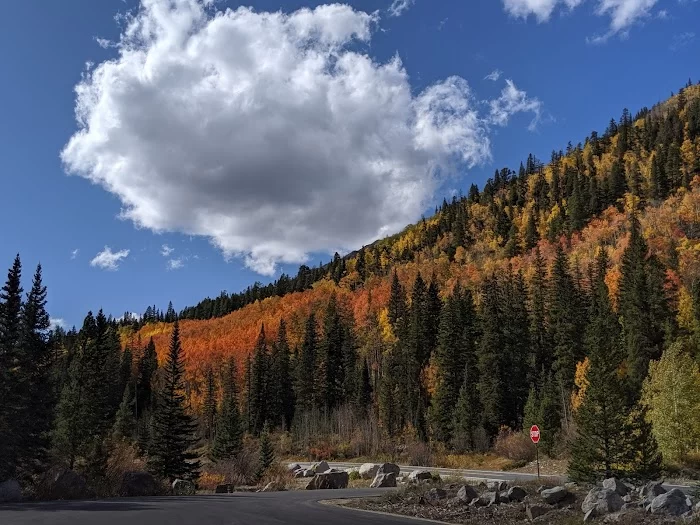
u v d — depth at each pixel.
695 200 119.12
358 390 90.44
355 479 40.84
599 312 65.69
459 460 55.25
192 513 14.55
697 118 179.88
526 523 13.04
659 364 37.50
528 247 155.25
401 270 173.38
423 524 12.76
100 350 60.12
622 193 153.75
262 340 119.56
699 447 34.69
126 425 75.50
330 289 188.50
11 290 38.06
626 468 22.05
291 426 93.31
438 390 73.06
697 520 10.17
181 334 178.75
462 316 86.19
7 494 20.19
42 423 38.69
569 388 63.19
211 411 95.88
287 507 16.95
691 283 72.62
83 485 23.45
